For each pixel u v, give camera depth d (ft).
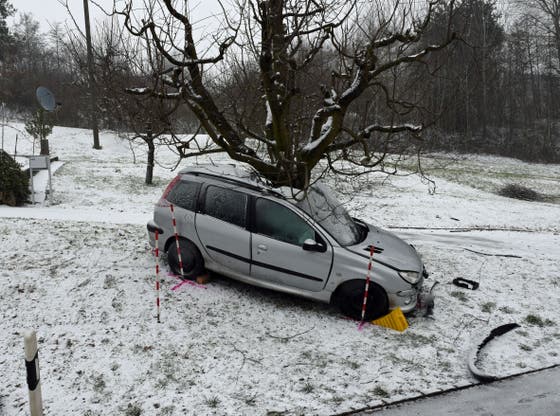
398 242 22.39
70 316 18.71
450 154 101.04
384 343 18.30
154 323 18.51
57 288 20.75
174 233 22.09
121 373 15.48
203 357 16.58
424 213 51.11
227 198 21.06
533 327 20.99
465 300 23.13
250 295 21.42
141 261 24.39
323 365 16.58
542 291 25.22
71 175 57.31
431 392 15.46
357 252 19.63
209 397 14.52
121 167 66.39
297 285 20.07
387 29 19.70
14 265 22.75
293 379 15.69
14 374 15.30
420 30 18.95
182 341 17.47
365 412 14.25
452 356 17.83
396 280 19.34
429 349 18.13
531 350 18.95
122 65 20.43
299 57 22.45
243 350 17.17
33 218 32.35
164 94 19.19
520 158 127.65
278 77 19.10
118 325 18.24
